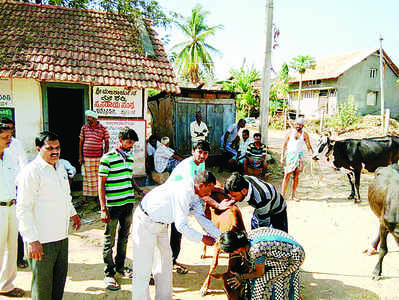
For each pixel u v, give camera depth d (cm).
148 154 884
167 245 348
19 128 739
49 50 768
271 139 1708
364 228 575
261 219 377
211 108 1091
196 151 361
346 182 899
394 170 414
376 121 2038
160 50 923
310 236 542
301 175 973
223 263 457
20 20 847
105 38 879
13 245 365
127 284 396
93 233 554
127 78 774
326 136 773
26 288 383
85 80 719
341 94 2598
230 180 336
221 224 379
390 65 2689
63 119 1053
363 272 429
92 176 672
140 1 1143
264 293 303
